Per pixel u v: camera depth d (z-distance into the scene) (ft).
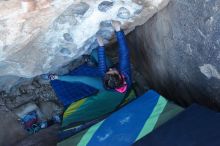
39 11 6.98
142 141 6.69
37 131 10.07
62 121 9.85
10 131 10.12
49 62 9.86
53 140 9.78
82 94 10.71
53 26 8.23
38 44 8.71
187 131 6.62
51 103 10.78
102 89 10.50
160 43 9.12
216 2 6.23
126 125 7.82
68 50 9.64
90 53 11.49
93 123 8.73
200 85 8.13
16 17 6.84
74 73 11.55
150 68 10.59
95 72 11.39
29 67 9.36
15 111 10.51
